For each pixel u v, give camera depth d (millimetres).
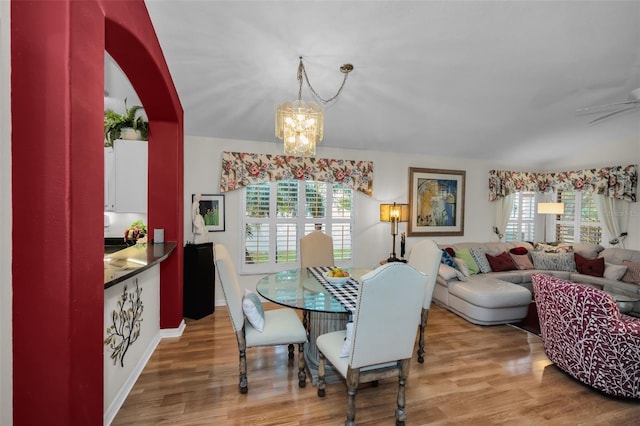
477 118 3766
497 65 2717
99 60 1240
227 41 2307
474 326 3439
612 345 2049
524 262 4672
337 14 2086
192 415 1877
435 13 2107
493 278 4051
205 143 3951
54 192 1016
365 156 4660
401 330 1747
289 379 2303
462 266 4070
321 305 2033
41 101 1008
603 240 4746
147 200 3084
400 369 1812
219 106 3262
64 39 1015
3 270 979
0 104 953
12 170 1000
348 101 3279
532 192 5633
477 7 2066
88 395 1148
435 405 2016
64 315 1022
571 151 5027
